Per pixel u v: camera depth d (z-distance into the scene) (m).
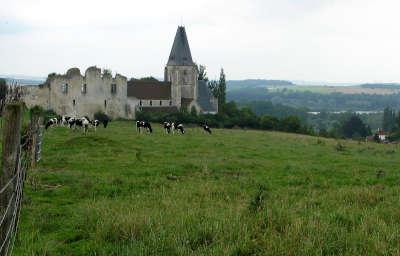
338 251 11.09
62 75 101.50
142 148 36.94
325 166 29.66
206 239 11.90
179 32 128.25
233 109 127.69
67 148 33.88
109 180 21.34
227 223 12.68
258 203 15.10
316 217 13.83
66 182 20.94
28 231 12.98
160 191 18.94
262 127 107.75
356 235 12.10
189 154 33.94
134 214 13.56
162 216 13.53
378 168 29.41
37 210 15.38
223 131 71.56
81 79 103.62
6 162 9.52
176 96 121.75
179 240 11.41
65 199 17.59
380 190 19.72
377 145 55.72
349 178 24.78
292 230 12.03
